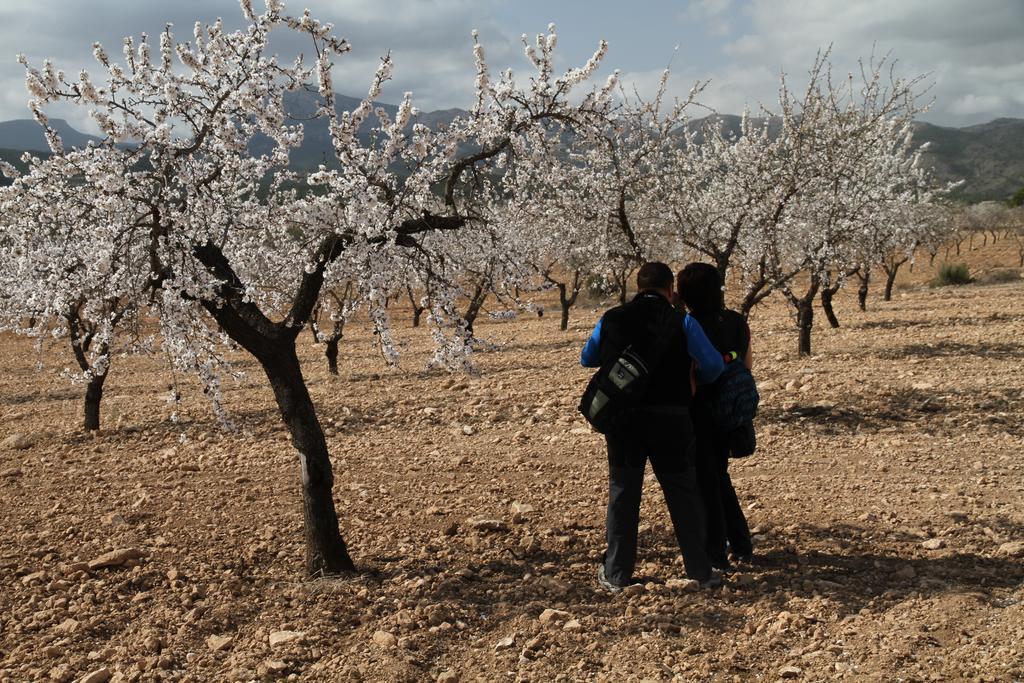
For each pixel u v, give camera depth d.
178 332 4.89
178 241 4.58
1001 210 58.00
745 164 11.77
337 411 11.82
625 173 9.73
